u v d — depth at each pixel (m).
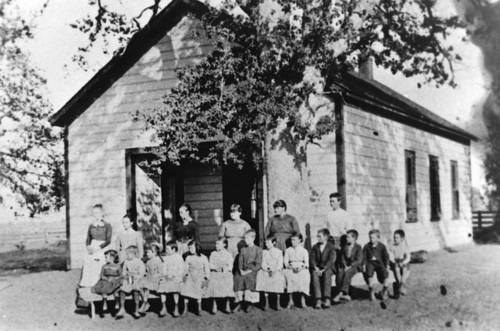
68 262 15.40
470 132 22.06
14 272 15.92
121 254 10.33
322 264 9.70
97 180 15.32
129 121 15.12
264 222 13.58
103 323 9.48
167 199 15.72
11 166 18.39
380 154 15.14
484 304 9.22
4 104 18.53
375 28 11.65
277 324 8.72
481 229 23.53
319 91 10.97
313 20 10.70
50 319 9.88
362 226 13.70
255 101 11.29
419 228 17.25
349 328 8.27
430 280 11.59
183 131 12.16
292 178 10.80
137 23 14.51
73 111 15.65
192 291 9.52
